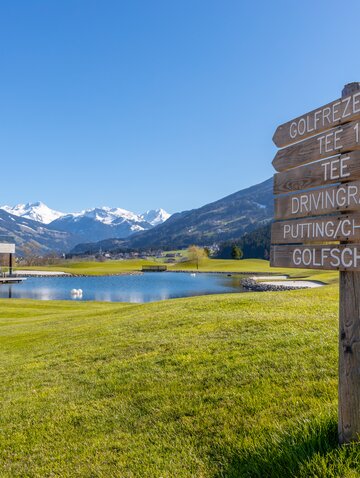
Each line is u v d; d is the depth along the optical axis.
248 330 10.36
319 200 4.53
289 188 5.09
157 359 8.91
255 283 64.31
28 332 17.48
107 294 59.50
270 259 5.32
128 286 73.06
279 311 13.04
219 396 6.30
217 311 14.48
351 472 3.60
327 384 5.98
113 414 6.46
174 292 61.50
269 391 6.12
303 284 55.41
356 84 4.17
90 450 5.45
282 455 4.11
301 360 7.23
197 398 6.41
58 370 9.73
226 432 5.18
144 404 6.60
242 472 4.16
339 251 4.18
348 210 4.11
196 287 69.50
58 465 5.19
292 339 8.70
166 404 6.43
